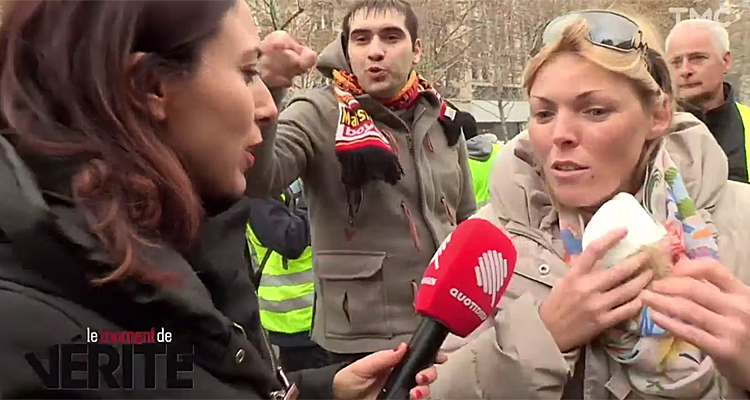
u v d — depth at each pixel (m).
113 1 0.80
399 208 2.31
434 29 7.95
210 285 0.96
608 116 1.21
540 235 1.36
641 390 1.18
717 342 1.05
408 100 2.44
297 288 2.93
